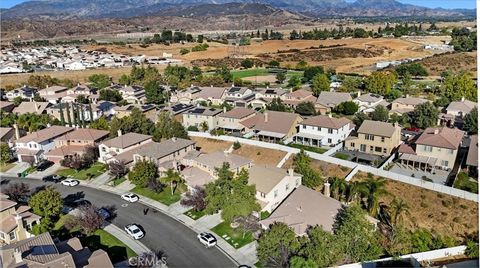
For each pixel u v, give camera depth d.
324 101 100.94
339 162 64.00
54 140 79.25
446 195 53.12
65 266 36.09
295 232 43.09
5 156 74.81
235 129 85.88
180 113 99.44
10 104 109.38
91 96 119.75
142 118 84.81
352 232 41.97
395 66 155.25
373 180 58.38
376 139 69.75
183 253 45.66
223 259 44.31
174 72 149.75
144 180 60.91
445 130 66.62
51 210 52.66
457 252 42.84
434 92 116.19
